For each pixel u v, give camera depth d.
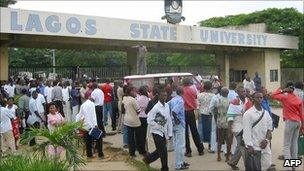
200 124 11.13
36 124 12.47
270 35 28.62
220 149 9.94
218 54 28.58
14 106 11.30
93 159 10.52
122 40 20.25
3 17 15.40
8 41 17.14
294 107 8.96
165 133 8.80
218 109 9.77
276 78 30.80
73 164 7.91
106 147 12.07
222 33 24.69
